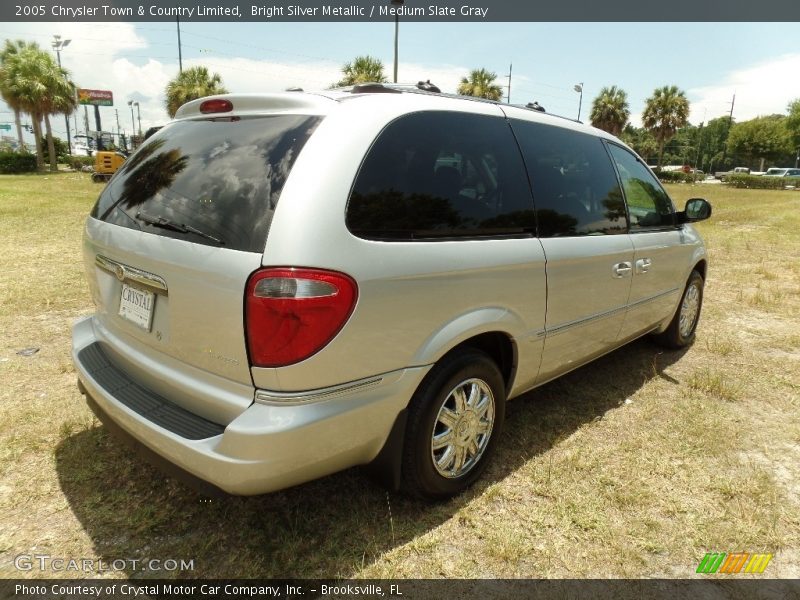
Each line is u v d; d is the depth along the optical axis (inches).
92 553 85.2
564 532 93.1
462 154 94.7
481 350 102.7
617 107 1909.4
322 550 87.0
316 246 71.8
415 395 89.0
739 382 156.7
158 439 78.0
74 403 130.2
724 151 3494.1
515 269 99.1
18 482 101.0
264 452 71.4
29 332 175.8
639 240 137.9
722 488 105.4
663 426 130.1
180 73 1339.8
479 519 95.6
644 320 151.4
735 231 486.3
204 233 76.7
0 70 1498.5
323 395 74.9
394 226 81.6
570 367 127.9
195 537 89.0
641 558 87.8
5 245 319.6
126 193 95.9
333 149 77.1
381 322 78.7
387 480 91.5
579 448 119.4
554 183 113.3
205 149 87.4
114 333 96.7
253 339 71.1
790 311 228.2
